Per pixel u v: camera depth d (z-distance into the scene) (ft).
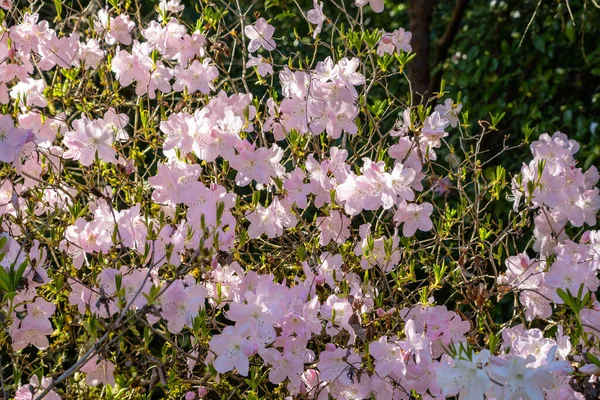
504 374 5.43
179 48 8.73
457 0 16.96
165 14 9.29
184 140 7.45
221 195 7.32
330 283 7.86
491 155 17.11
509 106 17.06
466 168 9.19
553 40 17.56
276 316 6.55
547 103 18.04
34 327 7.39
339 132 7.98
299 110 8.01
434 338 7.04
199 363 7.68
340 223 8.18
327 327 7.29
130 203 8.50
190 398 7.46
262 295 6.57
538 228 8.21
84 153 7.33
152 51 8.61
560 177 7.67
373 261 7.79
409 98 9.08
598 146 15.08
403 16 20.07
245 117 8.02
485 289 7.96
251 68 14.60
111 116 8.46
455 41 20.06
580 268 7.20
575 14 17.11
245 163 7.57
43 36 8.42
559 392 6.06
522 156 16.38
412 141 8.17
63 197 8.58
